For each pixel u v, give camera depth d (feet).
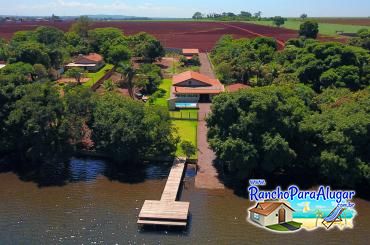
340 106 176.96
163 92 299.58
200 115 243.19
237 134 155.84
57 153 171.01
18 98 175.52
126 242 122.01
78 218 135.64
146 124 170.09
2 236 124.47
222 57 382.22
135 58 451.94
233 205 144.87
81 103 174.19
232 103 158.92
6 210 140.56
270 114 156.56
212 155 185.06
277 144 149.07
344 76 264.52
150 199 149.18
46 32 452.76
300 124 158.40
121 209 141.79
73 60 395.14
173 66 419.54
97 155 185.68
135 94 285.64
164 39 616.80
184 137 205.05
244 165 152.76
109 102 179.01
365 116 151.64
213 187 157.99
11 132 172.96
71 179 165.99
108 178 166.91
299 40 411.13
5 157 186.39
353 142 149.28
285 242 122.93
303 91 203.21
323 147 157.79
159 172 172.14
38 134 167.32
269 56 356.38
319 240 124.16
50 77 325.83
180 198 149.69
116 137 166.40
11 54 333.01
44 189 156.97
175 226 128.98
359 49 321.73
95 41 462.60
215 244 121.39
